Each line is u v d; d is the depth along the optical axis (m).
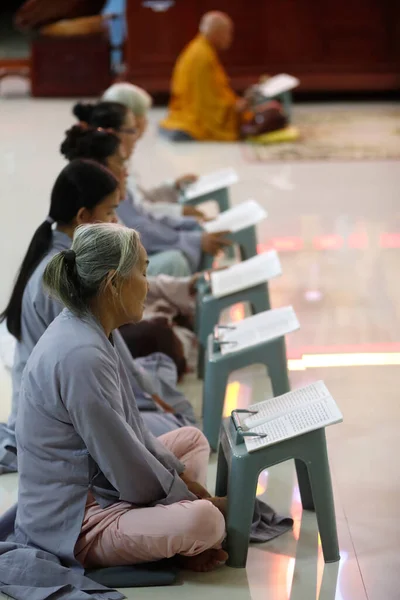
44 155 13.27
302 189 11.43
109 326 3.97
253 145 13.93
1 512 4.75
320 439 4.13
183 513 3.93
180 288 6.70
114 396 3.81
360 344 6.93
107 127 6.71
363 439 5.50
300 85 16.89
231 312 7.62
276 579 4.14
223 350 5.36
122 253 3.82
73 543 3.97
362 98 17.41
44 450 3.92
